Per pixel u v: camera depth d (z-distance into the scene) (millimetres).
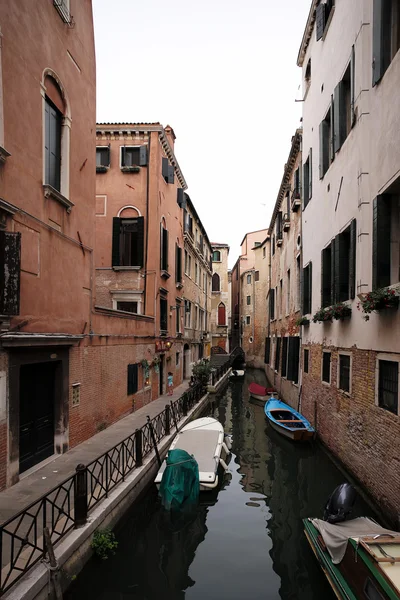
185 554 5594
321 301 10344
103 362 9539
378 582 3523
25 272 6223
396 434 5695
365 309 6168
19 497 5469
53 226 7203
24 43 6234
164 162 15797
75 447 7934
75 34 8156
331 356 9422
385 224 6371
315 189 11508
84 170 8578
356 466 7469
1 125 5594
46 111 7188
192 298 24281
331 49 9703
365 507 6625
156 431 8953
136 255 14594
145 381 13156
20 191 6094
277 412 12828
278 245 20109
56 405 7496
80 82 8406
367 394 6953
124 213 14562
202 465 7871
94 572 4832
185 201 20797
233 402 18766
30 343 6156
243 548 5742
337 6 9141
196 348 25734
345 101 8844
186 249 22031
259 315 36719
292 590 4762
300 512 6941
